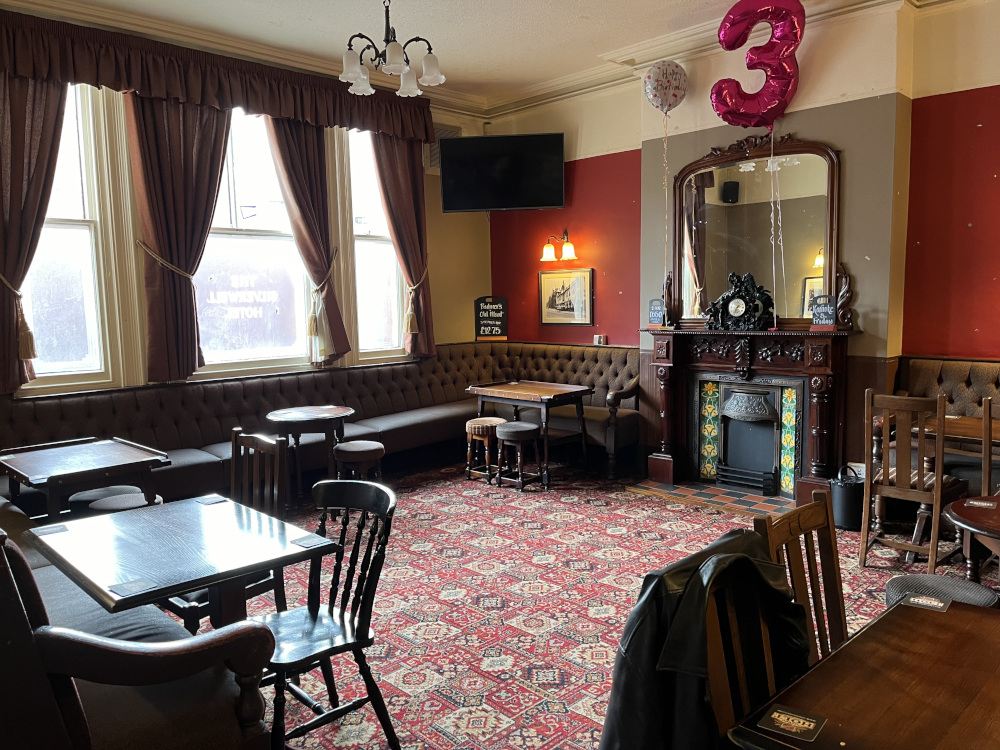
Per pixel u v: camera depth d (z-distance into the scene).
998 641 1.60
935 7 4.82
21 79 4.51
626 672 1.45
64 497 3.96
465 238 7.64
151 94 5.00
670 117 5.84
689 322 5.82
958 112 4.82
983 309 4.85
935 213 4.97
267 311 6.12
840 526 4.68
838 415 5.06
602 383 6.67
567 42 5.78
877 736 1.24
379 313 6.97
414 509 5.12
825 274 5.11
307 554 2.21
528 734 2.46
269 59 5.80
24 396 4.76
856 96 4.90
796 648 1.58
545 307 7.38
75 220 4.97
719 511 5.04
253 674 1.70
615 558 4.11
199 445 5.29
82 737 1.50
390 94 6.55
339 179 6.41
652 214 6.03
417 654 3.03
